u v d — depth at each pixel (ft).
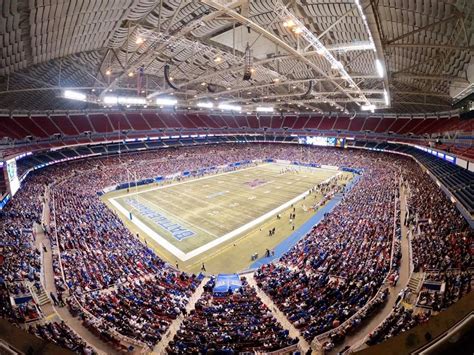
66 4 73.36
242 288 81.41
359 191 162.30
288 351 50.55
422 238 84.33
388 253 83.82
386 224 106.01
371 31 69.97
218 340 52.60
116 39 115.44
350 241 97.86
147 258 99.40
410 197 128.77
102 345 52.60
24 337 9.62
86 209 135.64
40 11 71.10
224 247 118.01
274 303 71.87
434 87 149.48
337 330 53.67
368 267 78.07
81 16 82.74
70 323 59.47
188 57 151.12
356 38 115.34
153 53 109.50
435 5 74.23
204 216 151.12
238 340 52.85
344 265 82.74
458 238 76.18
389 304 61.26
